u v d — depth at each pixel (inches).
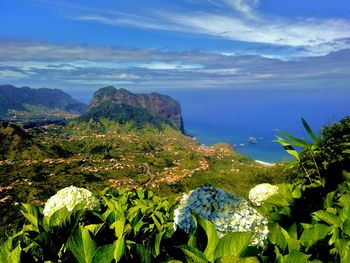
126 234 160.4
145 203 241.9
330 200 174.1
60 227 153.4
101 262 117.1
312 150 198.4
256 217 144.2
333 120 220.1
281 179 662.5
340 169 196.1
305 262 112.2
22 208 195.2
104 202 230.7
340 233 142.0
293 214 171.3
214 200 146.7
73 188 212.2
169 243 139.1
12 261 135.6
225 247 116.6
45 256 144.9
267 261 120.7
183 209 151.7
